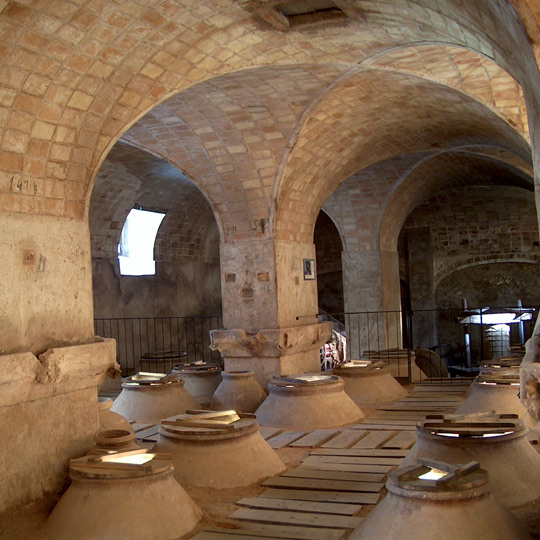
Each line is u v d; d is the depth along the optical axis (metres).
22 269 5.18
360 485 5.61
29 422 5.11
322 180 10.68
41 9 4.70
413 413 8.68
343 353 19.06
